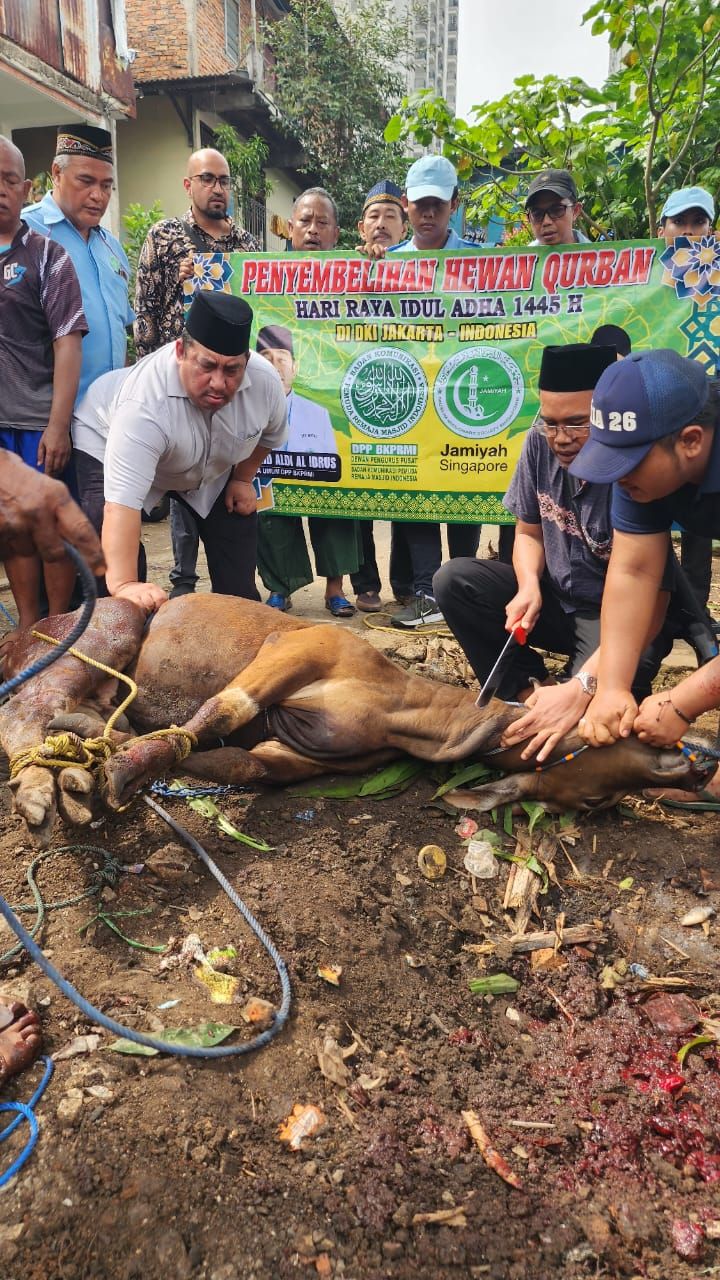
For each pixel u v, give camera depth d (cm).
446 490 557
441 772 344
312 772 335
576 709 312
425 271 531
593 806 320
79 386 490
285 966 247
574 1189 200
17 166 419
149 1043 210
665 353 252
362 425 556
